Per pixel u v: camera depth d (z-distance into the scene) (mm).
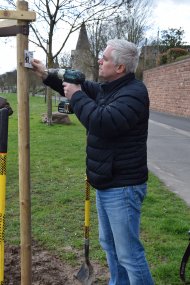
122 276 3490
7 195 6734
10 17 2830
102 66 3057
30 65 3008
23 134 3023
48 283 3965
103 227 3352
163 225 5320
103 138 2971
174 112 27656
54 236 5051
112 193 3039
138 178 3025
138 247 3146
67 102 3398
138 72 43469
